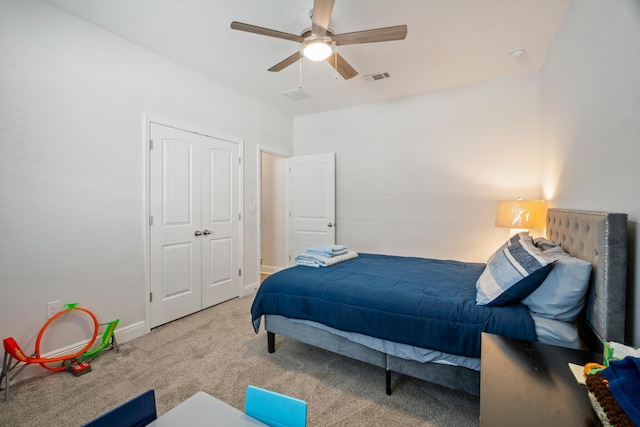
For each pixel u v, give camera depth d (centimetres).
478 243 349
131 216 257
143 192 265
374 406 166
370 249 416
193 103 311
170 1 206
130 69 256
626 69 130
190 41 256
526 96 321
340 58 236
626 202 131
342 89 362
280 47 266
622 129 134
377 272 234
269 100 399
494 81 336
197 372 200
